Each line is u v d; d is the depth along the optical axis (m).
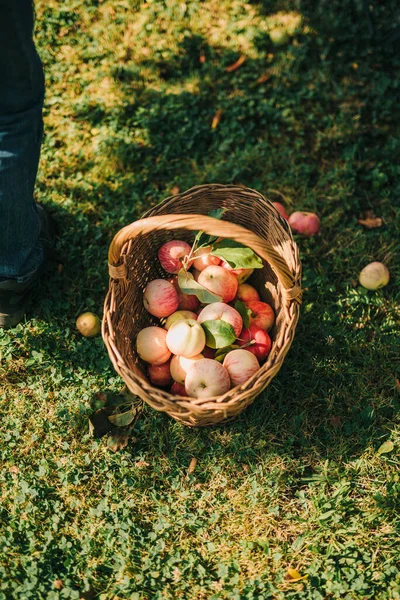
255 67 2.03
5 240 1.54
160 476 1.58
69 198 1.84
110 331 1.46
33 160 1.48
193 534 1.54
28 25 1.34
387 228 1.85
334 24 2.07
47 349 1.69
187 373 1.49
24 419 1.62
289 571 1.49
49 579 1.47
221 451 1.60
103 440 1.61
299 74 2.02
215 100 1.99
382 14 2.11
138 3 2.10
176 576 1.49
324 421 1.64
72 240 1.80
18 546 1.50
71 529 1.53
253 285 1.71
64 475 1.56
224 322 1.52
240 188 1.62
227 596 1.47
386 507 1.54
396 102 1.99
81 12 2.07
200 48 2.05
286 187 1.88
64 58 2.02
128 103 1.96
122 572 1.49
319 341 1.71
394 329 1.74
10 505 1.54
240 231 1.38
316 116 1.97
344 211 1.86
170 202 1.60
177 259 1.61
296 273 1.51
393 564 1.51
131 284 1.58
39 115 1.46
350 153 1.91
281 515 1.56
